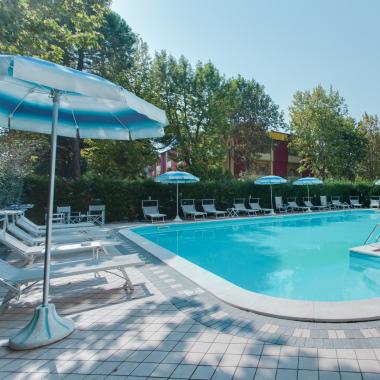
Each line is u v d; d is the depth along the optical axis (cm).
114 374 233
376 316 324
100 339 291
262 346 273
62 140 1925
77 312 360
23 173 1059
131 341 287
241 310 362
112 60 1786
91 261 441
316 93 2670
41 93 345
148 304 385
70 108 385
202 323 326
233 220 1465
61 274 374
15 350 272
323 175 2769
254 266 715
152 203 1481
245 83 2447
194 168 1914
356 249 733
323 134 2631
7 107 361
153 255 659
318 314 332
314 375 225
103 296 416
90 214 1295
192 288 448
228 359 251
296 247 940
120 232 1012
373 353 256
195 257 815
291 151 3453
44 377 231
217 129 1947
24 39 708
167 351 267
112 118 402
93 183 1320
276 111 2555
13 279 351
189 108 1911
